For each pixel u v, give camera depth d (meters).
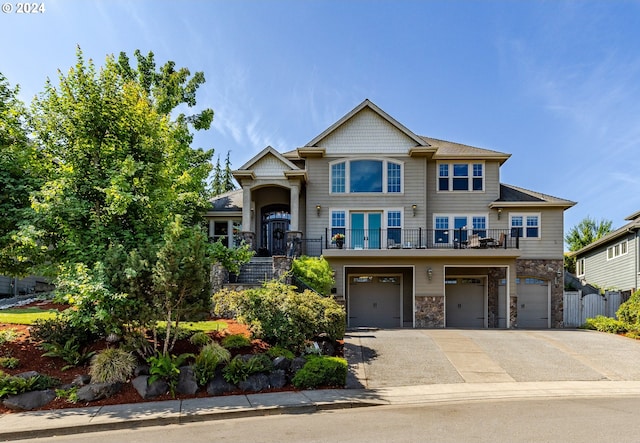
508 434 6.21
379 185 21.81
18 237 8.24
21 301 17.08
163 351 9.01
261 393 8.66
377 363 11.01
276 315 10.51
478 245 19.39
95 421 6.77
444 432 6.31
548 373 10.48
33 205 8.49
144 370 8.66
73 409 7.46
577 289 27.69
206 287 9.31
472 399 8.43
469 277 21.77
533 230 22.08
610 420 6.96
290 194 22.34
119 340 9.89
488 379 9.94
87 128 9.72
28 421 6.79
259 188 22.81
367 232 21.59
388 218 21.64
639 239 23.58
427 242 21.81
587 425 6.68
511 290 18.91
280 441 5.94
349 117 21.88
